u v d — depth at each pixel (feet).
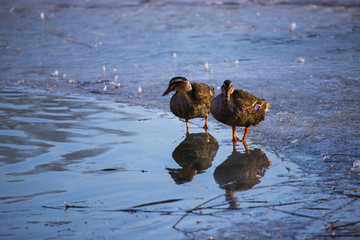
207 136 38.32
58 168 30.25
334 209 23.02
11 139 36.22
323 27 96.27
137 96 52.31
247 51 78.18
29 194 26.18
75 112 45.24
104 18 114.83
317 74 59.52
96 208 24.27
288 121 40.42
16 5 136.87
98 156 32.71
